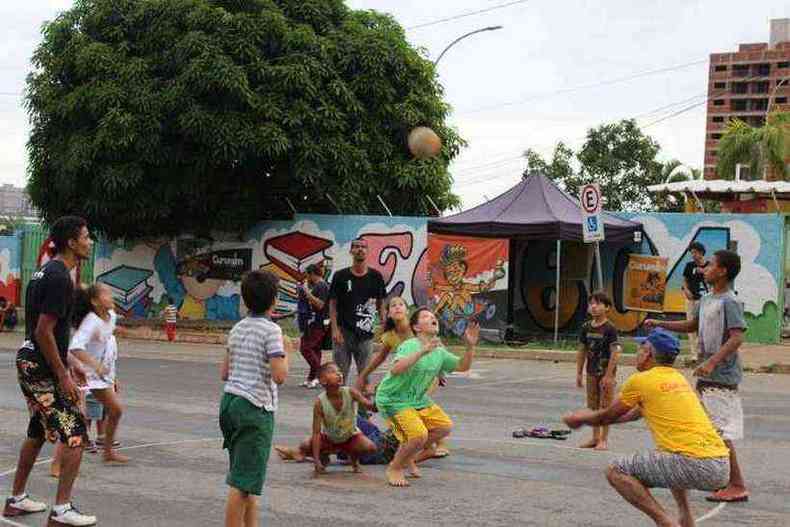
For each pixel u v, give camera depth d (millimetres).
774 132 39281
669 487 6078
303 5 26844
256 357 6070
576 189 43062
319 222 26234
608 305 10055
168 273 28391
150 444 10188
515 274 23828
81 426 6879
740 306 7633
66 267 6730
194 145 25484
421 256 24984
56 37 26688
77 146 25406
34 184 27375
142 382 15773
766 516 7312
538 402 13570
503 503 7707
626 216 22703
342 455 9305
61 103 25938
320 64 25703
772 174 39531
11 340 25484
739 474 7812
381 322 11672
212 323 26984
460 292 22281
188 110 24672
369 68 26625
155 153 25156
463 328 22234
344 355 11602
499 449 9977
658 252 22359
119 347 23469
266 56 25781
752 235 21500
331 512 7402
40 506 7352
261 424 6027
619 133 43594
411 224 25094
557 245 21641
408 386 8430
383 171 27156
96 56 25531
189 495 7957
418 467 9078
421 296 24969
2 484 8312
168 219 27328
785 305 22719
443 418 8906
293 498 7840
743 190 26906
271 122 24812
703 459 5957
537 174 21859
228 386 6102
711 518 7238
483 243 22016
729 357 7664
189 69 24516
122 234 27891
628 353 19156
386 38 27109
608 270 22922
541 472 8875
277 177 26141
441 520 7184
